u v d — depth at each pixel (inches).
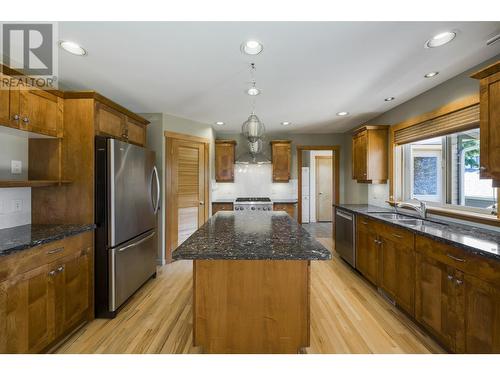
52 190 89.3
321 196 309.1
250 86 107.0
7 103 68.3
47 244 68.4
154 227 125.3
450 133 101.4
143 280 113.5
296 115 157.0
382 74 95.3
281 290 61.9
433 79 100.3
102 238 89.8
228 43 73.0
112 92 113.4
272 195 222.7
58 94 86.3
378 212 128.2
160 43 72.7
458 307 65.7
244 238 67.7
